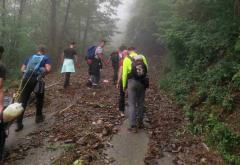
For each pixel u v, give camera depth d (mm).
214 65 9539
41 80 7809
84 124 7820
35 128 7719
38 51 8016
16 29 19781
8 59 19609
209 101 8086
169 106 9742
